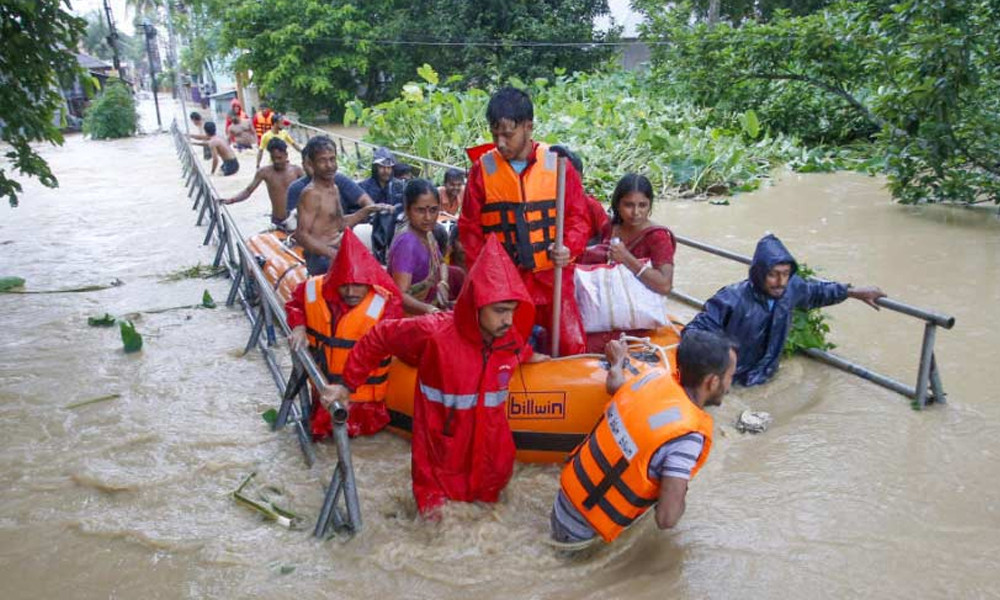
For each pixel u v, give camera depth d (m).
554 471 4.45
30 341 6.80
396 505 4.12
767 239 5.16
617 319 5.01
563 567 3.56
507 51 28.30
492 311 3.58
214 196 9.29
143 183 17.33
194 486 4.36
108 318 7.22
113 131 32.12
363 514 3.99
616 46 28.70
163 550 3.77
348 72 32.44
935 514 3.87
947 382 5.43
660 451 3.22
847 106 17.38
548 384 4.39
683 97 19.20
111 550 3.79
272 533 3.88
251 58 31.72
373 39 30.86
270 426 5.04
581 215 4.85
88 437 4.95
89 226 12.36
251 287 7.48
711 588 3.36
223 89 47.47
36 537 3.90
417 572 3.52
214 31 39.50
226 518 4.03
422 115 16.11
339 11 30.66
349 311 4.51
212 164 18.59
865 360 5.87
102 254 10.38
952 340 6.25
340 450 3.69
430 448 3.93
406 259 5.07
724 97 18.42
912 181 12.33
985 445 4.54
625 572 3.52
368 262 4.52
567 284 4.86
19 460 4.67
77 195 15.73
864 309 7.04
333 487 3.78
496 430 3.89
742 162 14.40
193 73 49.28
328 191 6.80
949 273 8.19
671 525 3.21
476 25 29.05
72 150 26.73
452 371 3.77
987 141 10.93
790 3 27.25
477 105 16.20
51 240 11.35
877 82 15.30
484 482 3.93
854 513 3.89
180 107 51.94
